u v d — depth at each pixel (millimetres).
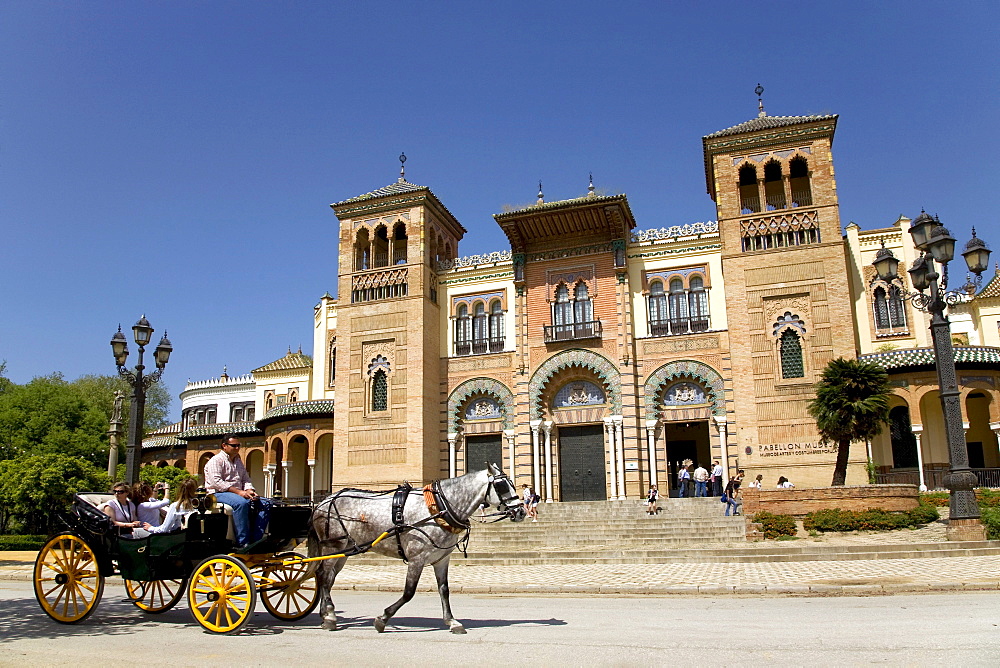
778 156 33594
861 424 25672
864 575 15977
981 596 13023
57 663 8406
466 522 10820
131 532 12016
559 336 36125
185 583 11570
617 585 16094
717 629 10148
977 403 36094
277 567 11242
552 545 25781
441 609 13344
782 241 32594
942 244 20109
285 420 42438
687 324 34719
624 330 35062
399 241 41188
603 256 36375
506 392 36875
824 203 32344
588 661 8102
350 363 37688
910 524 22609
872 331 36250
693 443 38156
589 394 36062
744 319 32281
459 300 38875
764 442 30969
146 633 10508
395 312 37438
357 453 36531
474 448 37531
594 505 31047
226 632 10383
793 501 24047
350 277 38719
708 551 21109
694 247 35344
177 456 54250
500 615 12211
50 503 34094
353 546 11008
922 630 9695
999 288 40031
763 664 7859
